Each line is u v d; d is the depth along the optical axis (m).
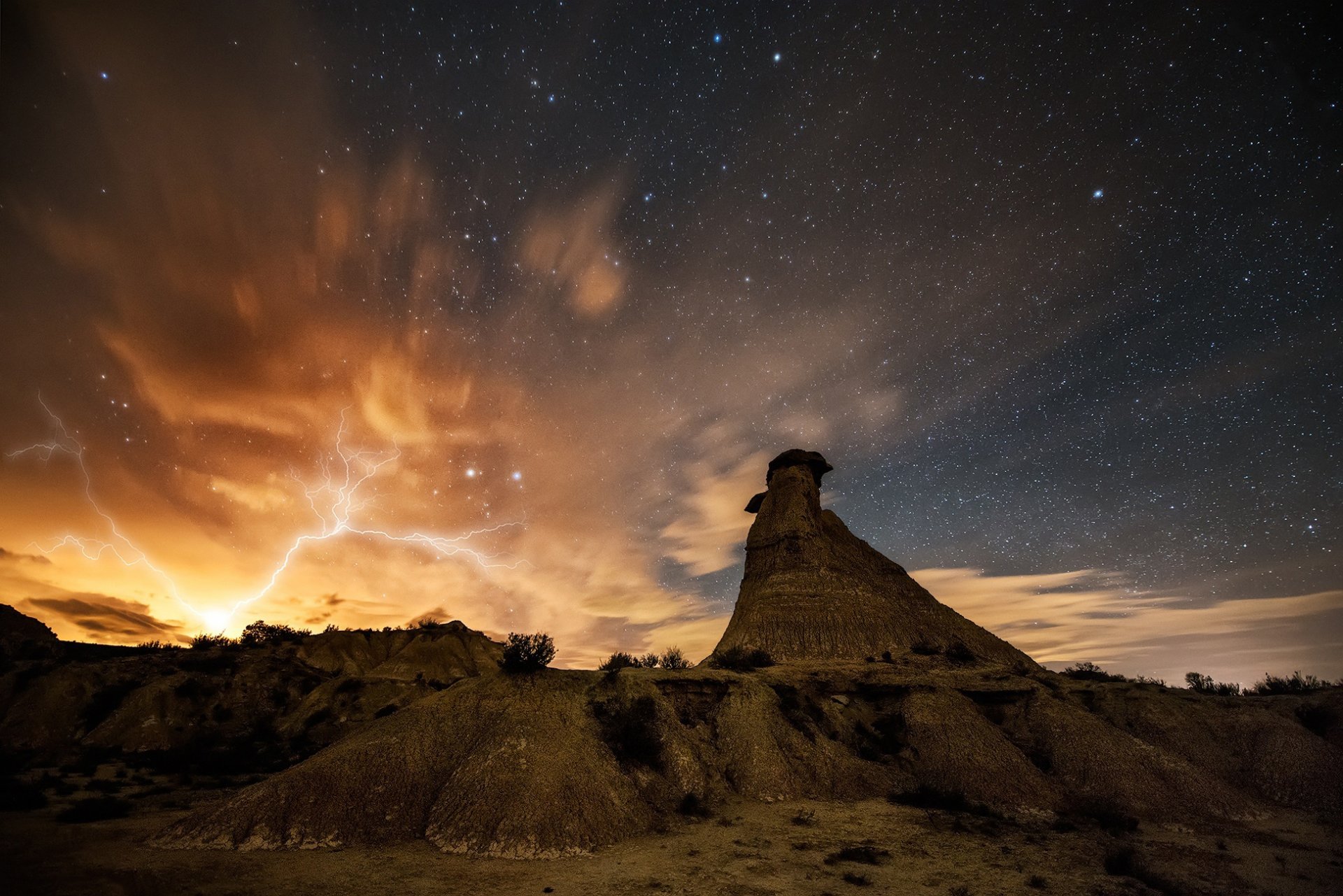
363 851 18.48
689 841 19.95
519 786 20.33
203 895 14.63
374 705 52.12
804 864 17.64
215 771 35.06
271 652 64.19
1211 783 24.42
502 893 15.27
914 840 20.00
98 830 20.91
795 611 42.09
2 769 32.91
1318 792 24.48
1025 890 15.65
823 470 54.59
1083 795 24.17
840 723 30.72
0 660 51.06
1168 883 15.78
